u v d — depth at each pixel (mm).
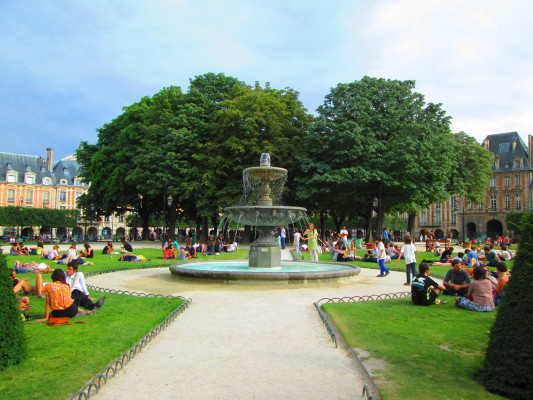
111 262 19719
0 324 5059
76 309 7566
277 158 32969
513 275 4629
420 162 31000
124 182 40656
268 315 8328
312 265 16625
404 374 4973
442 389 4531
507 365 4383
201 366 5320
